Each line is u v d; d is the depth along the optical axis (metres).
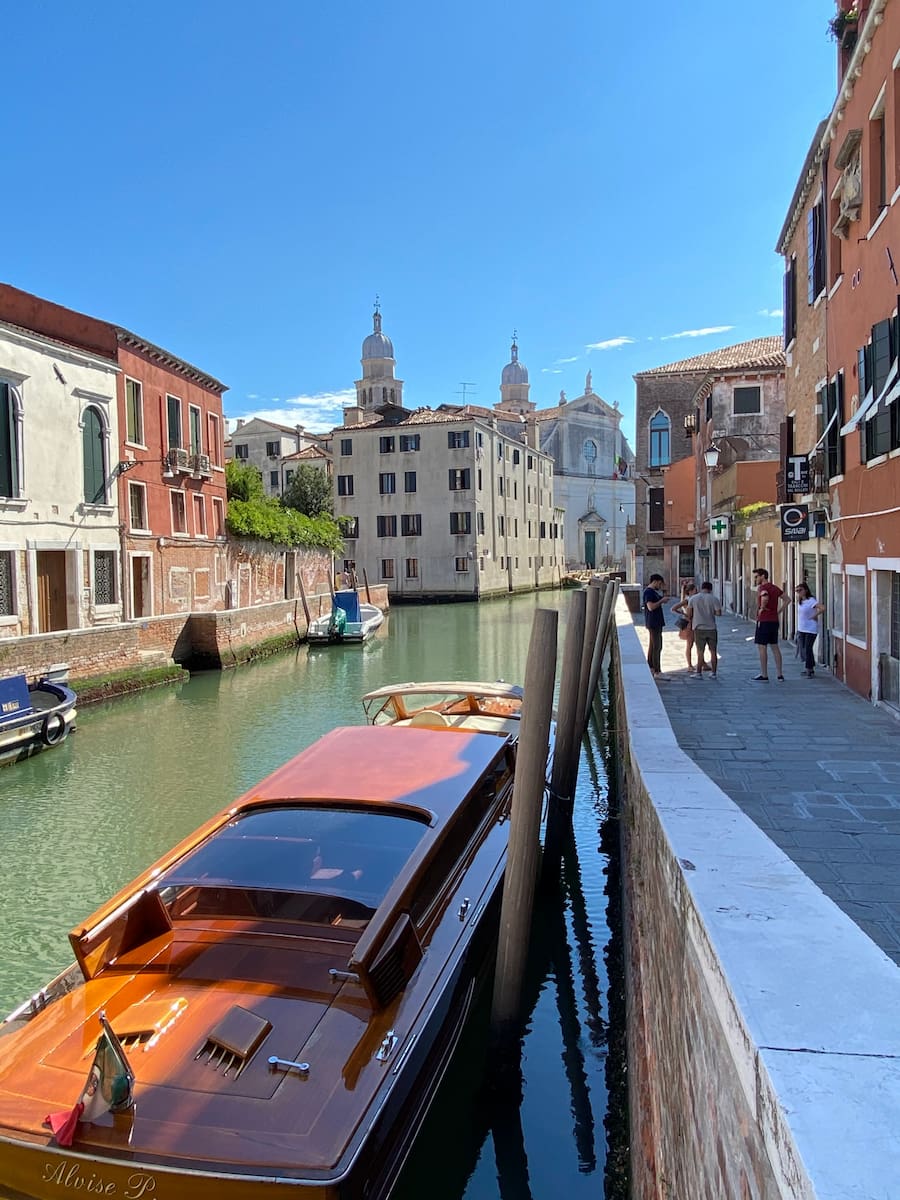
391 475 55.66
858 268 11.23
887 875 5.10
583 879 9.77
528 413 78.56
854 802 6.57
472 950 5.75
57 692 16.75
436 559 54.81
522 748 5.79
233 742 16.28
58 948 8.16
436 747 7.96
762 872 2.78
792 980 1.96
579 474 78.12
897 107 9.47
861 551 11.12
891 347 9.62
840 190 12.34
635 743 5.75
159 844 10.80
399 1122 4.26
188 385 28.95
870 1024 1.75
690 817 3.57
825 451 13.30
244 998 4.79
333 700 20.98
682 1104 2.91
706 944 2.32
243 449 64.12
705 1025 2.38
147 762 14.78
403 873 5.55
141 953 5.24
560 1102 6.04
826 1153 1.36
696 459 32.06
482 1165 5.55
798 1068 1.60
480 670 26.03
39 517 20.88
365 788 6.84
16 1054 4.49
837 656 12.77
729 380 26.50
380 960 4.85
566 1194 5.25
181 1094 4.14
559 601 54.88
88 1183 3.82
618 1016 7.07
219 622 26.66
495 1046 5.89
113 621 23.72
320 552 40.84
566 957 8.12
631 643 14.01
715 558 27.88
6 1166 3.96
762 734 8.98
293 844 6.07
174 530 27.98
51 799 12.66
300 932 5.33
